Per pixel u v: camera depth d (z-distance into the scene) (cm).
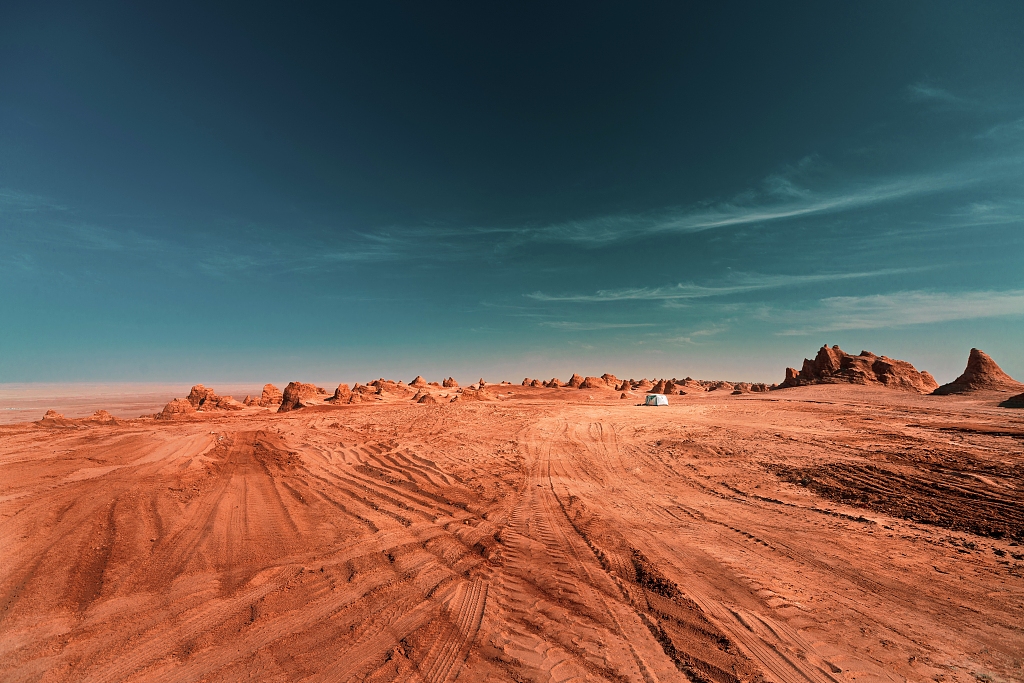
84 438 2061
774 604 551
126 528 824
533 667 437
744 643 472
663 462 1480
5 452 1675
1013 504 841
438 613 544
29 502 991
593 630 504
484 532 834
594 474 1334
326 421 2786
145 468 1386
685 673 426
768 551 716
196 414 3419
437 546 765
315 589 607
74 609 550
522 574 652
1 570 655
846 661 437
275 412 3816
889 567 640
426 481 1241
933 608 529
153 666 443
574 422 2603
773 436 1816
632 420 2670
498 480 1259
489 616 536
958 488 959
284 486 1178
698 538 783
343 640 487
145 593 591
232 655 460
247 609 553
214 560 698
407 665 442
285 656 459
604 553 725
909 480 1049
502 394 5941
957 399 3117
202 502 1007
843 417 2361
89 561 688
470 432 2234
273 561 698
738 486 1139
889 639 472
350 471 1369
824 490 1047
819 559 678
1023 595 549
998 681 401
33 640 486
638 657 452
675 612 539
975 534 738
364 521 897
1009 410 2356
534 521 896
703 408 3312
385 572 661
